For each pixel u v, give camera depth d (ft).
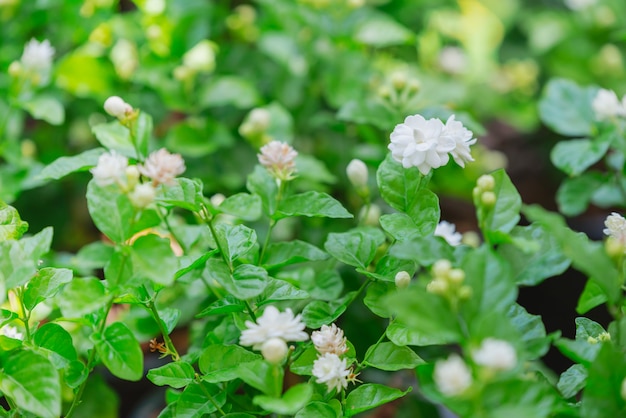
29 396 2.15
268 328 2.14
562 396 2.25
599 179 2.92
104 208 2.20
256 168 2.51
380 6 4.03
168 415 2.39
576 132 2.90
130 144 2.57
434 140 2.26
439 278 2.07
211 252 2.31
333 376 2.23
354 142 3.42
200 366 2.30
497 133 4.80
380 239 2.49
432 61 3.99
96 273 3.13
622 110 2.73
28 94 3.04
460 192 3.68
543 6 4.97
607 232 2.30
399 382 2.89
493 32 4.45
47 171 2.49
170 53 3.26
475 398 2.00
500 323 2.03
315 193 2.43
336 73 3.34
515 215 2.21
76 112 3.48
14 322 2.50
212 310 2.35
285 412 2.09
